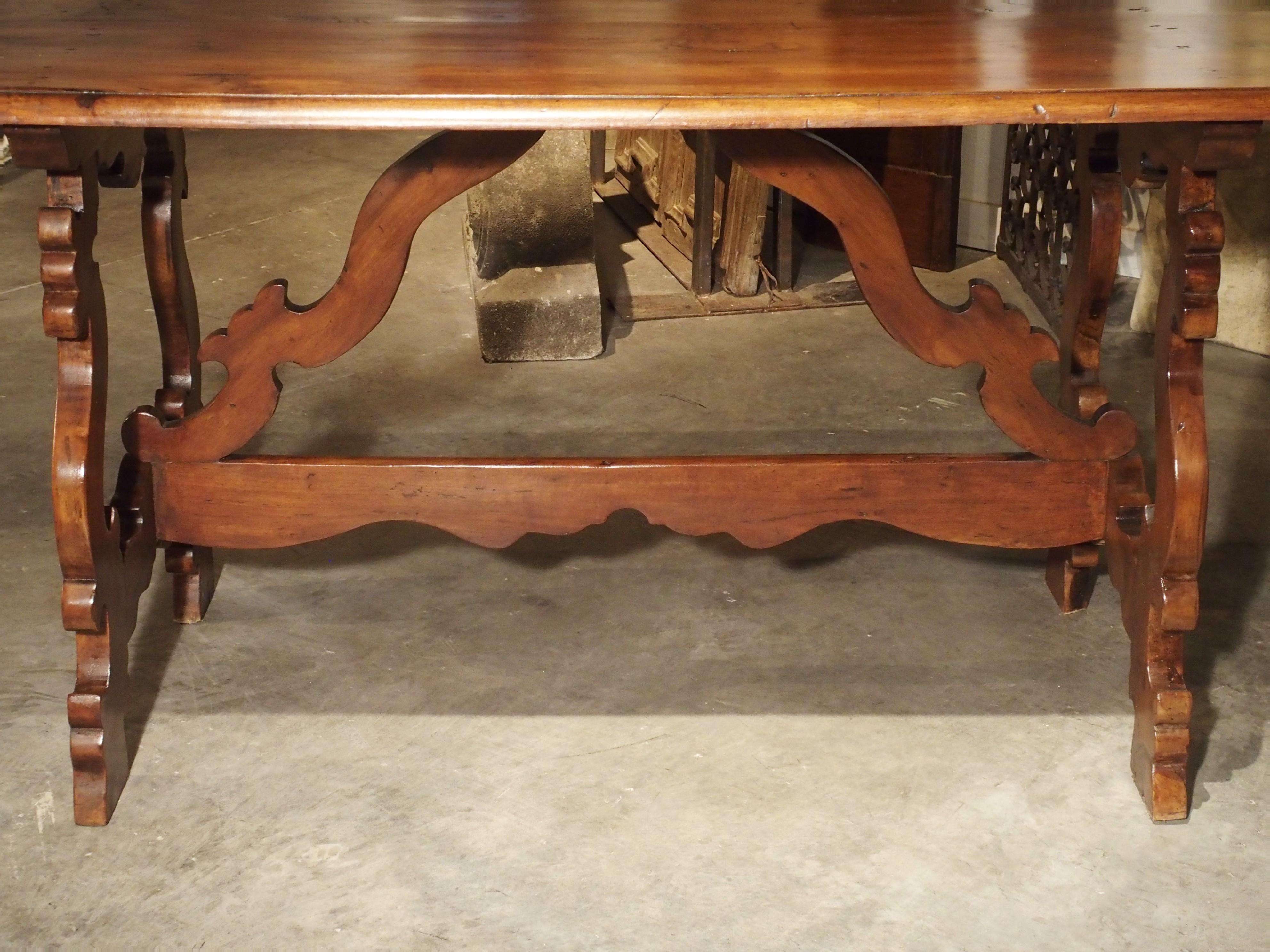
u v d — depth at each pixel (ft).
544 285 10.93
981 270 13.17
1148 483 9.16
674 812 6.25
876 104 5.02
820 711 6.94
